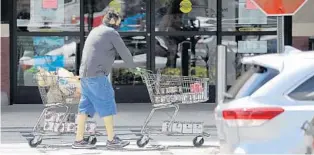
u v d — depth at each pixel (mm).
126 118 35281
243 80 17281
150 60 41062
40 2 40625
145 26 41031
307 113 15398
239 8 41031
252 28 41062
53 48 40875
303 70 15891
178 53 41156
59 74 27172
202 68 41312
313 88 15742
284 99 15672
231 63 41125
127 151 25891
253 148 15414
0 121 34500
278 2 23219
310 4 39938
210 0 41031
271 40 41156
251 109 15594
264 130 15438
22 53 40781
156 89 26328
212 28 41125
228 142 16078
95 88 25500
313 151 14859
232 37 41156
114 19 25969
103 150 26156
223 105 17016
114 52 25891
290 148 15266
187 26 41125
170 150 26109
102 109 25781
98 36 25547
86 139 26781
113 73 40750
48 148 26734
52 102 27172
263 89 15938
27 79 40844
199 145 26750
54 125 27219
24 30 40625
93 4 40781
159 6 41031
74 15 40781
